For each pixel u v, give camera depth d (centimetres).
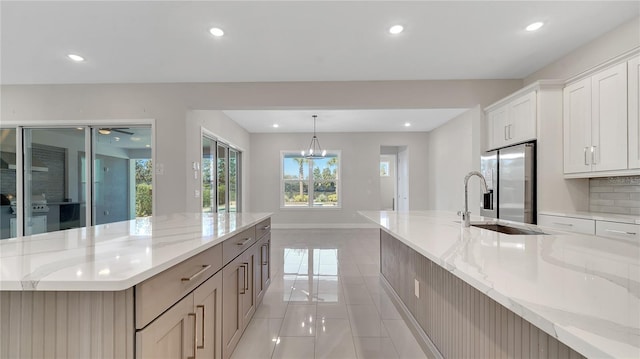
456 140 633
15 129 432
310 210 794
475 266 102
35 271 92
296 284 341
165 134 421
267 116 617
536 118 322
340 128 750
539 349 94
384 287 330
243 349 204
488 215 391
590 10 252
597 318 62
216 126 545
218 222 223
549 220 308
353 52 329
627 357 48
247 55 336
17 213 429
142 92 420
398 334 225
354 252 507
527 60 349
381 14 258
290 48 320
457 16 261
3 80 405
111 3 240
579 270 97
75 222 435
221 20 267
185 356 122
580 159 297
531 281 86
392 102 413
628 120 252
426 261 202
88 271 92
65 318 90
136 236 157
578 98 299
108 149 434
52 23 268
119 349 90
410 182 794
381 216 280
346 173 794
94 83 418
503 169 363
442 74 393
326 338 219
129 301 90
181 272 119
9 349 90
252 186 798
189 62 354
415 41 304
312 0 239
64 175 436
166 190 420
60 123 421
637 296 74
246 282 221
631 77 249
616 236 243
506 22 270
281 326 237
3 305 90
